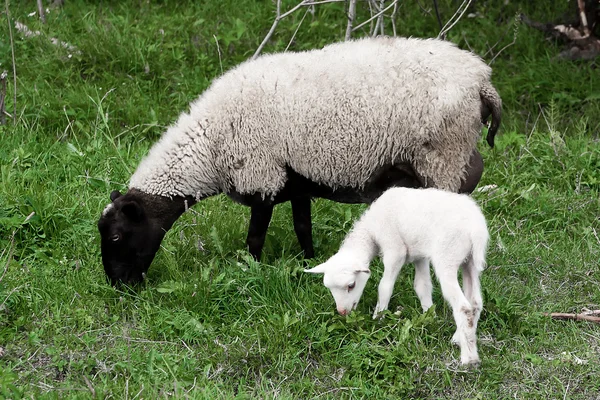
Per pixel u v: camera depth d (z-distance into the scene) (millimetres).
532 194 10867
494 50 14344
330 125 8406
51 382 7246
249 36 14438
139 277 8836
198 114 8812
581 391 7184
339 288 7680
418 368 7371
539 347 7754
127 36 13977
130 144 11766
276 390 7246
